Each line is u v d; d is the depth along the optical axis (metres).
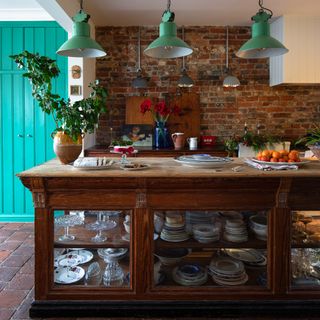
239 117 4.78
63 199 2.24
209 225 2.35
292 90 4.74
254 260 2.41
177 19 4.48
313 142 2.71
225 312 2.29
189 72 4.75
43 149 4.46
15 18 4.31
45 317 2.27
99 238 2.39
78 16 2.46
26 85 4.39
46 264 2.27
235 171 2.20
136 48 4.74
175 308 2.27
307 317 2.30
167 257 2.37
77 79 4.09
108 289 2.29
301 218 2.32
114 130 4.80
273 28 4.55
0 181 4.52
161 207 2.25
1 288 2.68
